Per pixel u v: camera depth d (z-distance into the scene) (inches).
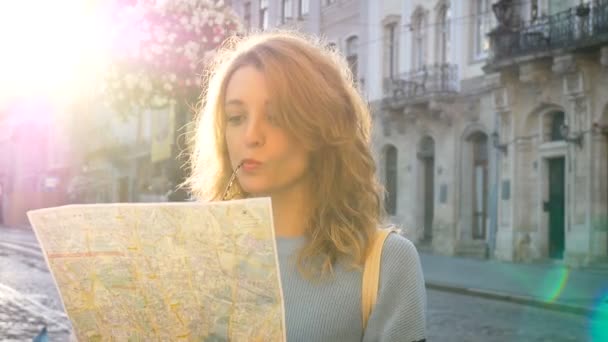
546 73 693.9
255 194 60.2
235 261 47.4
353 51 1003.3
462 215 820.0
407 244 57.5
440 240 837.2
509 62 709.9
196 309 48.9
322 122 58.0
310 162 59.9
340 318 55.3
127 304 50.5
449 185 830.5
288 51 59.0
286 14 1132.5
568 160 675.4
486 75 753.6
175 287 49.1
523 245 730.2
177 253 48.6
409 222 898.7
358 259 56.2
